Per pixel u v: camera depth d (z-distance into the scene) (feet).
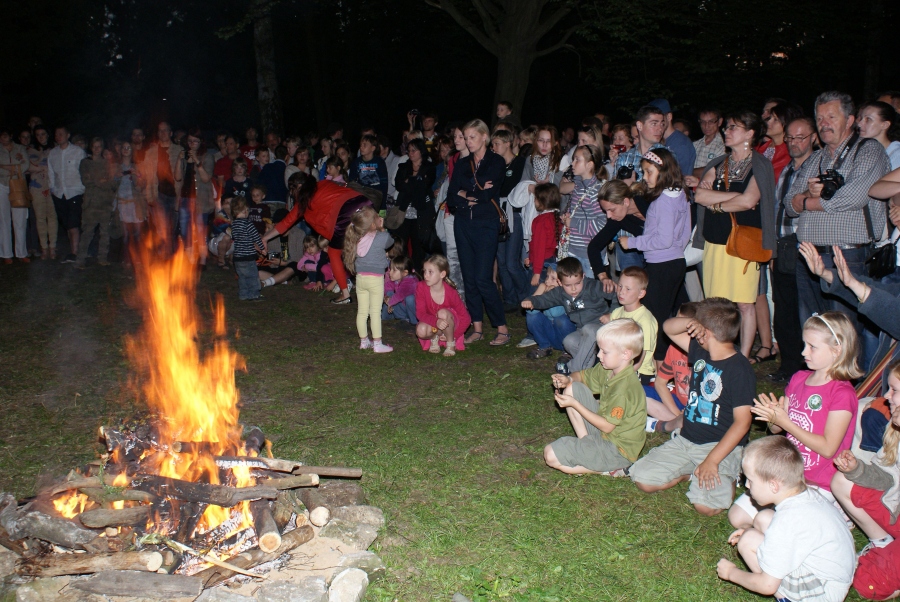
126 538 12.49
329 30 101.71
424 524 14.40
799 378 14.48
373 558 12.78
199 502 13.05
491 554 13.44
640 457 17.12
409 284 28.68
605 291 22.33
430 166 31.22
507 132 27.25
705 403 15.28
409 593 12.35
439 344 25.70
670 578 12.81
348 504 14.84
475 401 20.94
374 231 25.29
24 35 71.10
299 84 106.93
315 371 23.72
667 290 20.31
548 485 16.01
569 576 12.84
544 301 23.32
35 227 42.47
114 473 13.66
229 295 34.35
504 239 27.07
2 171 39.45
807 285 19.57
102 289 35.04
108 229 40.22
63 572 11.92
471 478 16.34
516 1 53.11
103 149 40.78
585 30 54.03
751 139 20.01
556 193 25.40
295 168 38.91
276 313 31.12
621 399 15.85
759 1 50.44
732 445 14.56
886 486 12.25
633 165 24.47
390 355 25.32
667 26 59.16
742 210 20.04
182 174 38.88
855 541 13.88
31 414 20.08
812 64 54.65
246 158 43.09
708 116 27.14
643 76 59.11
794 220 19.88
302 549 13.20
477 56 86.89
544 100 99.86
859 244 18.10
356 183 32.89
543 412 20.06
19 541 12.60
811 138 19.71
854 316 18.69
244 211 33.06
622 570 13.05
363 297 25.48
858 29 54.34
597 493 15.66
